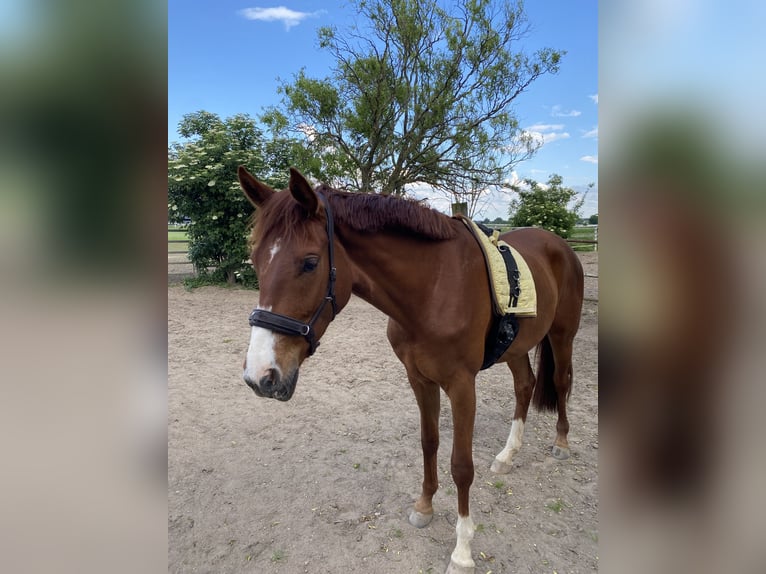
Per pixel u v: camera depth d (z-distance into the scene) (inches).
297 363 54.9
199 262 355.3
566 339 105.6
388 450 111.0
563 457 105.3
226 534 80.7
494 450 110.6
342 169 418.3
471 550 75.4
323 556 75.1
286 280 53.7
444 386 71.0
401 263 65.1
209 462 105.4
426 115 422.3
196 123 352.2
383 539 79.1
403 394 147.4
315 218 57.6
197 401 141.3
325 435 119.3
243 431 121.5
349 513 86.5
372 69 415.2
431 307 66.7
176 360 182.2
